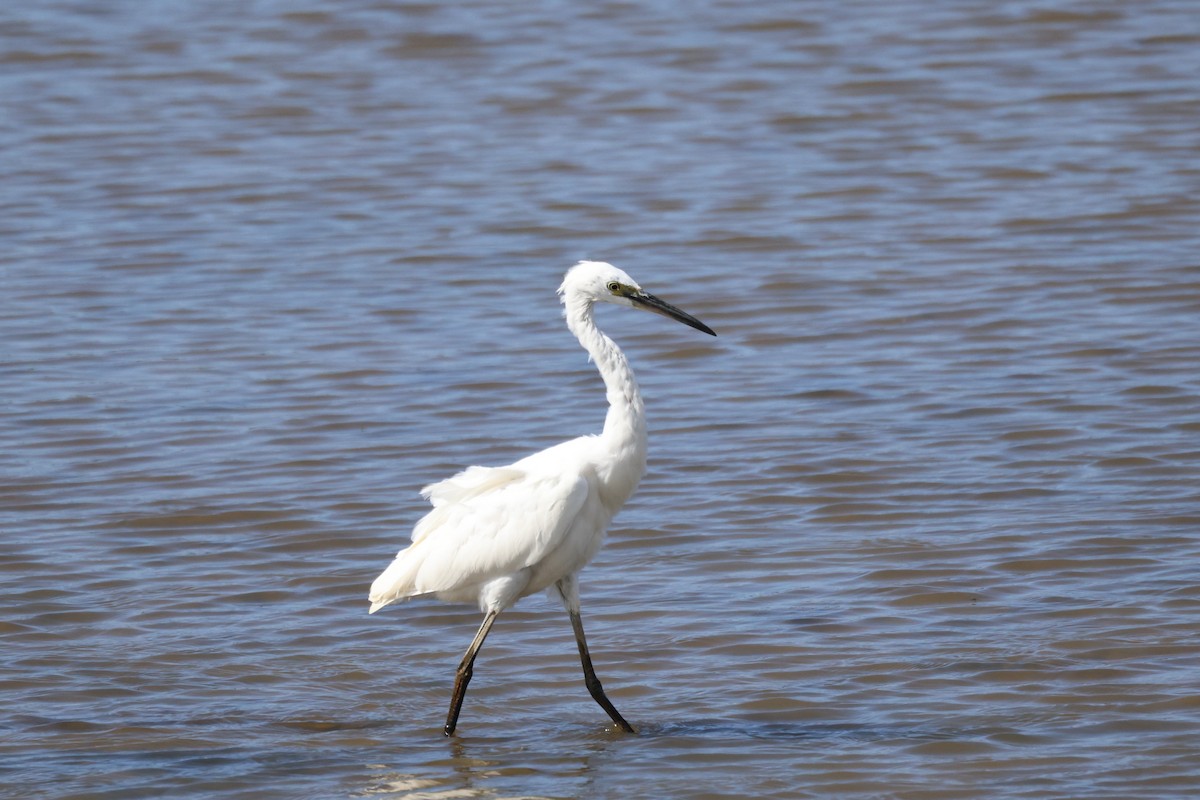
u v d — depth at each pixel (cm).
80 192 2434
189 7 3431
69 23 3316
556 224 2283
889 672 1042
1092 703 980
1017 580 1181
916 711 985
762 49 3070
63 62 3080
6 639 1135
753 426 1566
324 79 2989
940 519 1314
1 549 1305
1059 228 2158
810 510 1352
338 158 2595
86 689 1056
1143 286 1922
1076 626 1094
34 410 1641
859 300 1942
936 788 882
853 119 2694
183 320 1927
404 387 1700
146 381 1728
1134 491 1346
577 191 2420
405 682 1070
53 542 1319
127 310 1961
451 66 3045
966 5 3256
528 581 984
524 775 925
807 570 1226
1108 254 2047
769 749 945
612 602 1188
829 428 1548
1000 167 2430
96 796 904
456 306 1972
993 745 933
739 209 2319
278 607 1193
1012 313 1859
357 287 2045
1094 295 1902
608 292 997
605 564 1263
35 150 2620
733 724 986
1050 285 1947
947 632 1099
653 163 2539
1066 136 2550
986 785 883
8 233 2253
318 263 2138
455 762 946
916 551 1248
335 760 953
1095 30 3062
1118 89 2752
